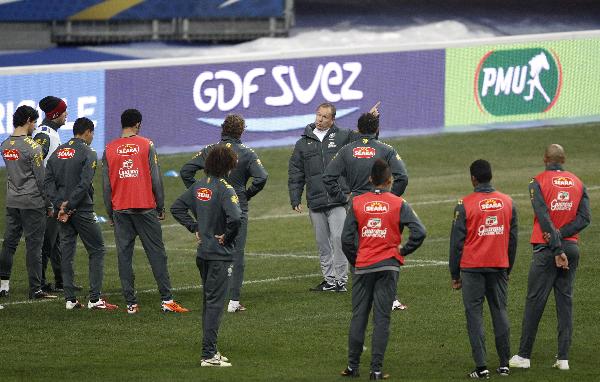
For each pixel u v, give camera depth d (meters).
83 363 41.09
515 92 103.81
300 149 52.91
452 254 38.97
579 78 106.00
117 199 48.62
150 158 48.47
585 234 64.56
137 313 49.31
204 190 39.88
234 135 49.06
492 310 39.38
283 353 42.88
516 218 38.97
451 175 85.19
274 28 137.25
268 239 66.50
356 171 46.41
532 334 40.44
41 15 128.12
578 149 94.12
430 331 45.88
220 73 93.62
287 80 95.75
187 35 133.62
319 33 142.50
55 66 86.00
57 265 53.75
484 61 102.19
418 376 39.38
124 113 48.84
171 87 91.94
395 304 49.38
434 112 101.06
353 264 38.94
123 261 49.00
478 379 38.53
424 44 99.88
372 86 98.56
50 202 49.28
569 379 38.72
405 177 46.28
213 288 40.06
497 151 93.38
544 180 39.91
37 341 44.62
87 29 130.12
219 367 40.34
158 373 39.28
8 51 126.69
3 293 52.66
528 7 156.75
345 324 47.19
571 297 40.31
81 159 48.78
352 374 38.88
